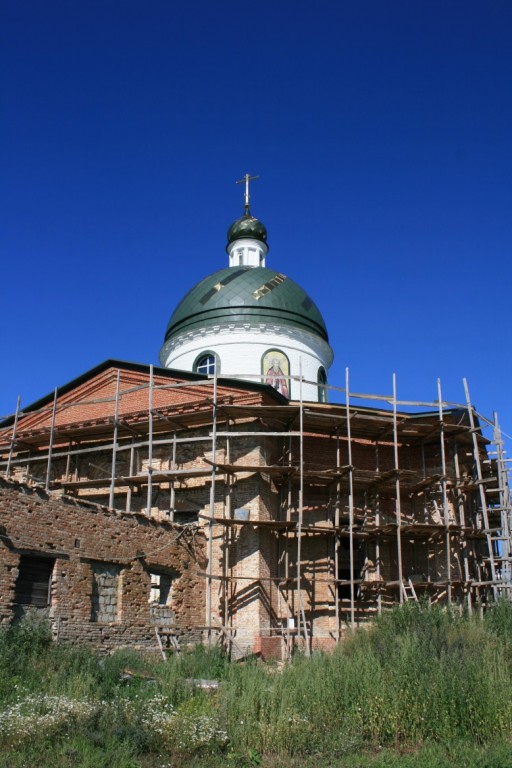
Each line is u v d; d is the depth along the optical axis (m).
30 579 18.58
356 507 27.89
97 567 20.62
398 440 28.92
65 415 30.58
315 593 26.27
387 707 13.64
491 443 28.67
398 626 19.75
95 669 16.08
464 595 26.61
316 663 16.80
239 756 11.93
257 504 25.45
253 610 24.44
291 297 37.06
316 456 27.89
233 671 17.09
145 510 27.47
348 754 12.38
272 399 27.09
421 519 28.30
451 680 14.30
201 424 27.06
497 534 33.16
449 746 12.53
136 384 29.28
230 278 37.38
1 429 31.34
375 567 27.25
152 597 25.56
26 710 12.27
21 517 18.39
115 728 12.10
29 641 16.61
